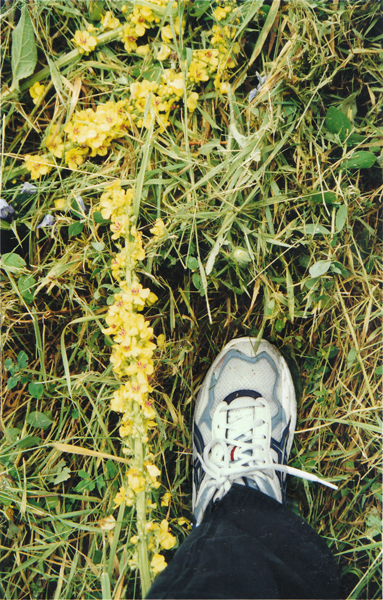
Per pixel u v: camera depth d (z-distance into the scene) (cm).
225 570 66
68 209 86
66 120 85
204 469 90
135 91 83
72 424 93
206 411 97
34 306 91
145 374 78
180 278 94
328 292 94
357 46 91
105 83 88
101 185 83
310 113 90
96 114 84
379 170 95
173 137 91
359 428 98
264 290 90
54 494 88
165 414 94
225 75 89
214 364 98
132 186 85
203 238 90
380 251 97
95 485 95
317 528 97
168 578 67
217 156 91
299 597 69
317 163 86
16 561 87
